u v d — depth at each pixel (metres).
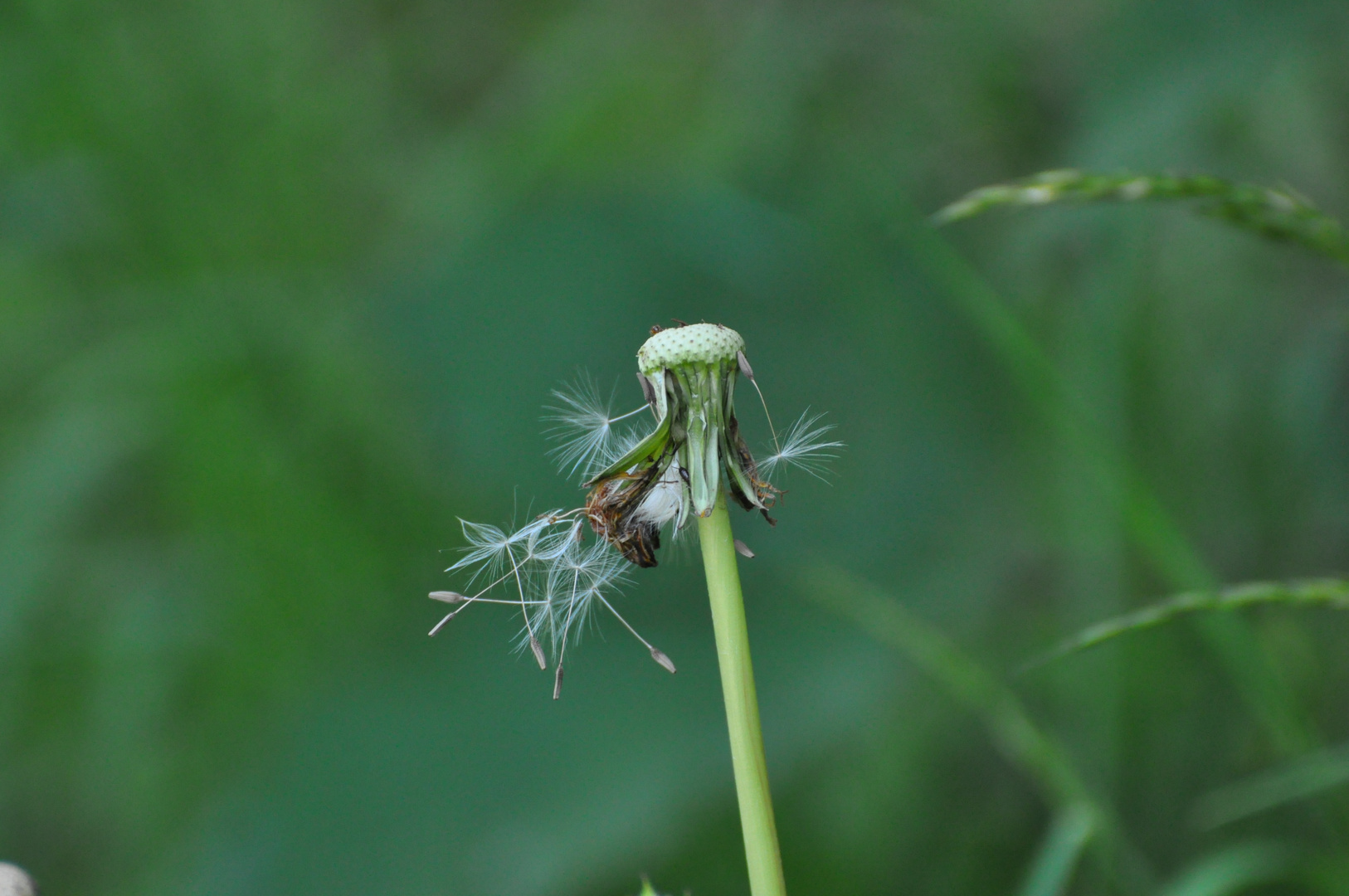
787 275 1.16
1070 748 0.93
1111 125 0.93
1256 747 0.91
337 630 1.20
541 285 1.19
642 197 1.22
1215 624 0.64
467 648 1.08
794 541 1.09
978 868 0.98
